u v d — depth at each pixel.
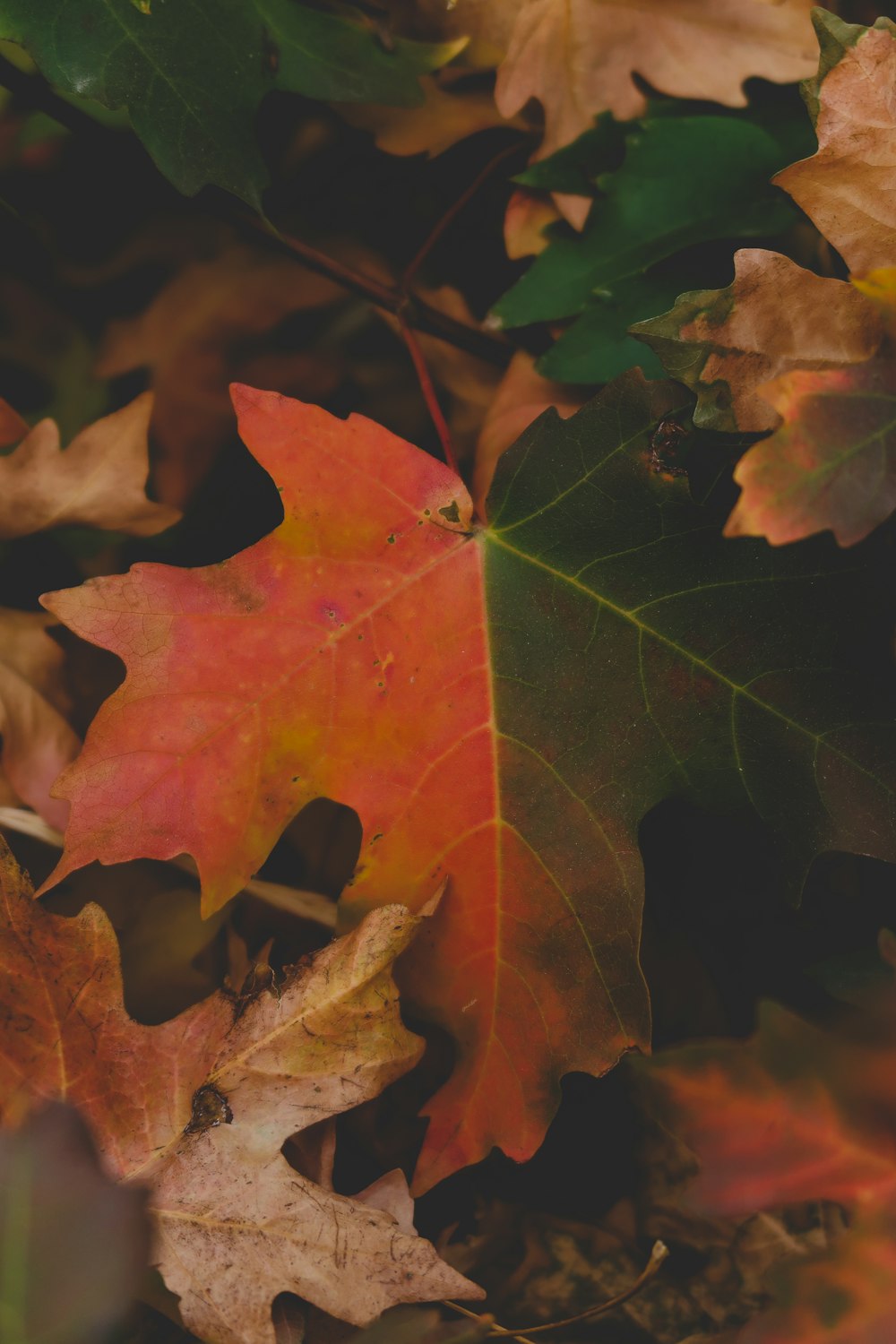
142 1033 0.41
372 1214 0.40
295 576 0.41
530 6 0.44
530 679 0.41
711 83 0.44
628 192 0.44
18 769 0.44
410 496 0.41
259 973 0.41
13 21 0.41
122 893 0.44
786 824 0.41
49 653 0.45
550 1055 0.41
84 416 0.47
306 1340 0.41
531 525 0.41
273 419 0.41
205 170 0.42
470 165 0.46
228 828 0.41
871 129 0.39
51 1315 0.38
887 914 0.44
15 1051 0.41
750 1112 0.41
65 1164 0.39
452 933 0.41
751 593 0.41
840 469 0.38
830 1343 0.40
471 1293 0.40
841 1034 0.41
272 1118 0.41
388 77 0.43
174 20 0.42
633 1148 0.43
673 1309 0.42
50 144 0.47
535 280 0.44
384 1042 0.41
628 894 0.41
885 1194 0.40
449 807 0.41
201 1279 0.40
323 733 0.41
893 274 0.39
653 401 0.41
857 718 0.41
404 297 0.45
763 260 0.39
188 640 0.41
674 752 0.41
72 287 0.47
